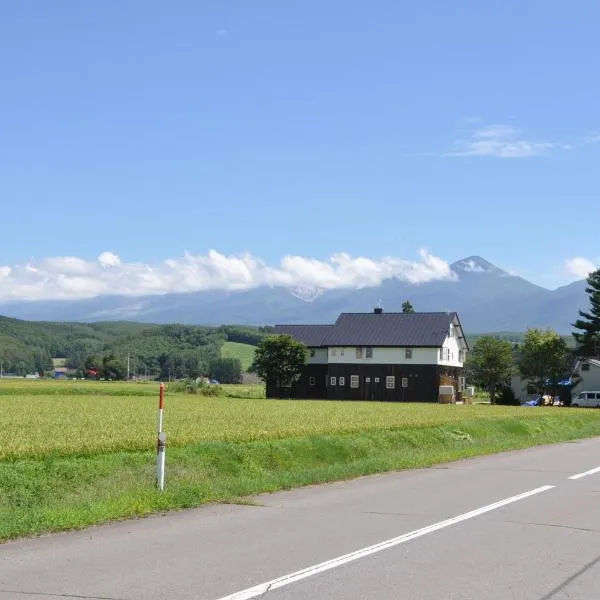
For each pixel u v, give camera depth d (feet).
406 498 45.83
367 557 29.45
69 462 55.52
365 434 85.56
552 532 34.96
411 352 279.28
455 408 173.27
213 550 30.58
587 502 44.47
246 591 24.43
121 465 56.90
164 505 41.09
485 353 314.96
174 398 209.46
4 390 221.05
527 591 24.75
